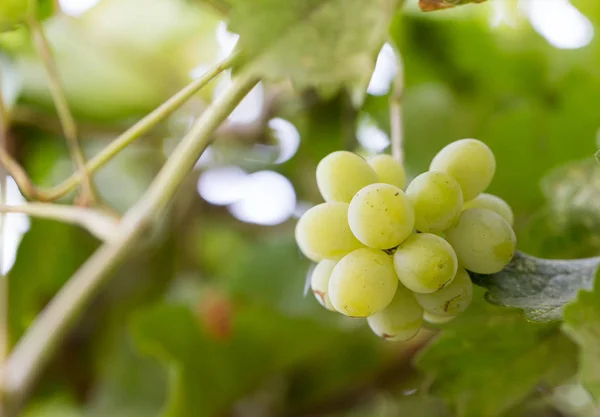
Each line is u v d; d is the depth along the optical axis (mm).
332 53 346
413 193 328
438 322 350
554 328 358
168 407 523
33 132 567
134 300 629
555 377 371
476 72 565
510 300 334
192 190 638
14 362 384
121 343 604
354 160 335
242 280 560
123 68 571
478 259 330
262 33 346
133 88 574
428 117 554
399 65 394
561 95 544
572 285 338
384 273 319
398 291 334
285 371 542
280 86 551
